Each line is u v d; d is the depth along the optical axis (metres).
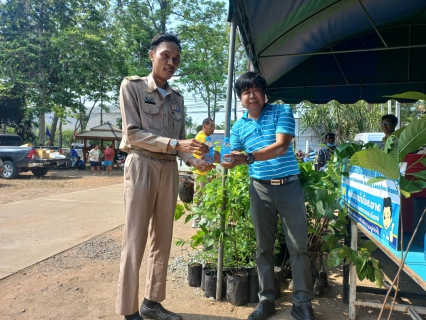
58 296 2.96
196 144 2.27
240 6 2.85
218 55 19.72
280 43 4.00
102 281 3.30
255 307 2.83
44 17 17.38
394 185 1.85
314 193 2.74
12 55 16.28
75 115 27.88
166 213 2.56
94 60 17.56
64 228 5.19
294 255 2.54
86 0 18.00
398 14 3.95
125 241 2.38
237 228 3.05
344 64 4.99
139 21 18.48
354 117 14.20
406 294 2.73
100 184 11.12
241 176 3.30
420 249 1.94
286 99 5.80
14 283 3.21
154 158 2.45
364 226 2.33
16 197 8.15
